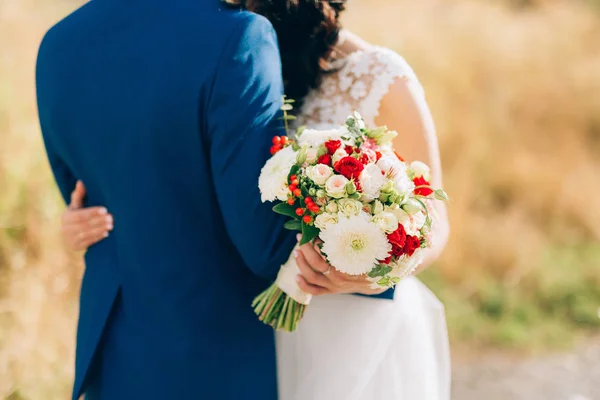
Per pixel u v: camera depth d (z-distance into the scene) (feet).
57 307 10.87
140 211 5.09
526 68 23.11
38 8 18.16
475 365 12.31
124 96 4.88
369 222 4.44
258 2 5.47
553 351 12.80
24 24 16.26
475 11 29.17
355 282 5.07
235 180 4.80
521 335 13.20
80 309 5.82
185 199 5.04
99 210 5.52
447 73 21.88
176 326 5.20
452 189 16.96
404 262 4.63
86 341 5.57
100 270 5.62
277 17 5.50
